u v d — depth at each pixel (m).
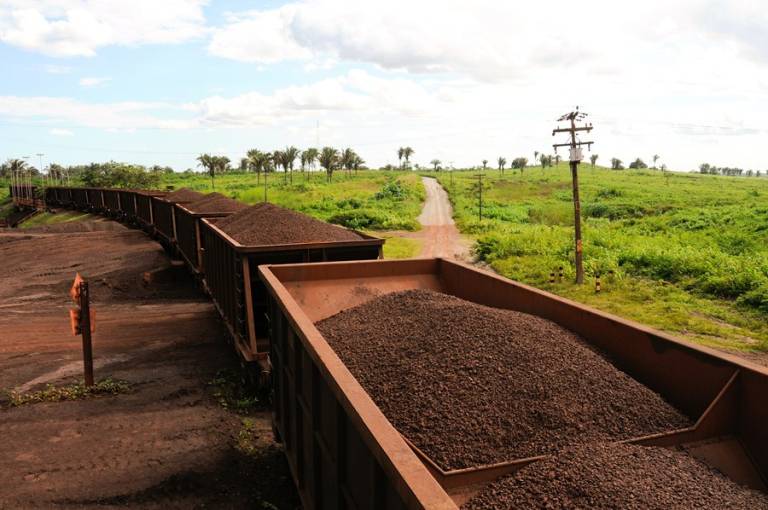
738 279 18.83
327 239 9.80
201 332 12.95
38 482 6.27
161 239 24.48
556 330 4.76
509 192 92.31
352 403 2.92
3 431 7.64
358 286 7.13
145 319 14.34
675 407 3.94
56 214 46.97
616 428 3.53
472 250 34.09
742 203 54.28
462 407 3.62
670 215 44.44
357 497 3.17
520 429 3.45
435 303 5.48
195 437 7.40
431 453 3.27
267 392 8.68
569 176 126.88
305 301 6.79
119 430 7.64
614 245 29.17
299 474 4.91
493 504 2.85
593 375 3.97
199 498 5.96
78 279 9.12
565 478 2.88
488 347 4.24
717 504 2.81
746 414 3.51
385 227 49.75
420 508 2.01
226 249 9.95
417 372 4.07
